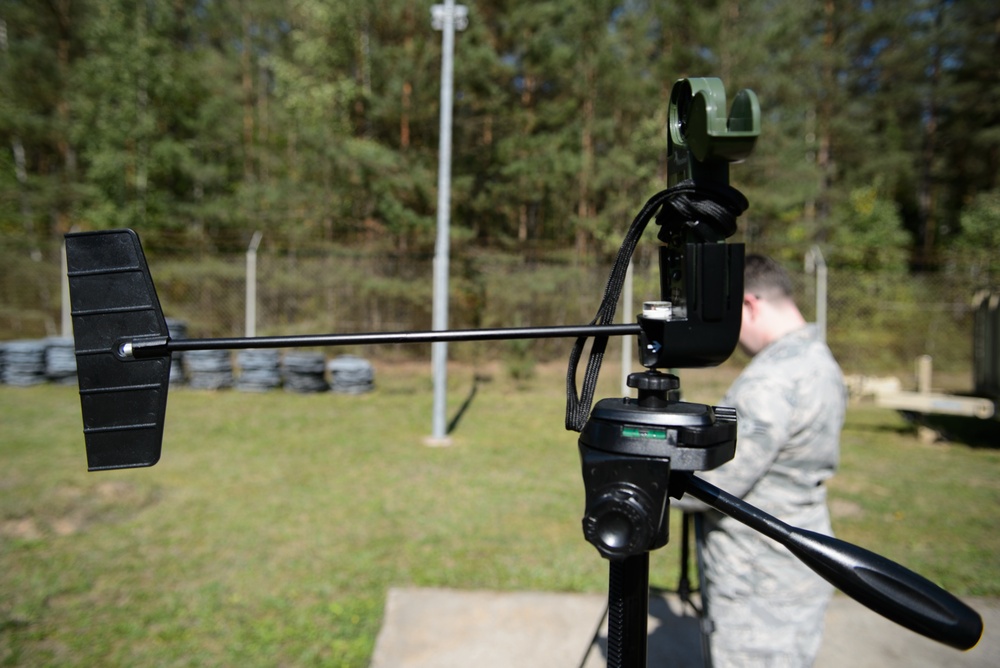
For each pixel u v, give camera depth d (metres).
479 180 15.84
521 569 3.71
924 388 8.51
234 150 18.92
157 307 0.94
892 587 0.75
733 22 16.19
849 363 12.94
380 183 14.73
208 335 12.74
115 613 3.19
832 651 2.94
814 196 16.73
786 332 1.86
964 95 21.91
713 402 9.36
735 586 1.75
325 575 3.62
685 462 0.82
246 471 5.66
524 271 12.86
